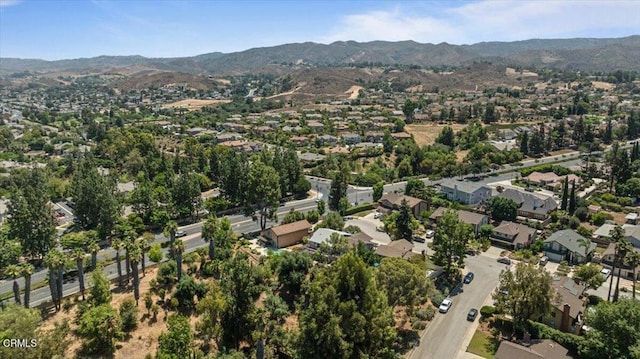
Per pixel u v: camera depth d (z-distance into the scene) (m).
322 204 125.06
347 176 153.38
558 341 63.50
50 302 75.62
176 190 121.12
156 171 159.12
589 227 111.00
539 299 64.50
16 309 56.78
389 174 168.62
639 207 126.50
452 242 84.62
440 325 70.56
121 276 80.81
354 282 57.38
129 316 67.81
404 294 68.50
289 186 146.38
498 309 68.94
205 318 64.25
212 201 127.44
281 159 149.50
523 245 99.81
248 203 117.81
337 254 87.69
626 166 141.50
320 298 56.62
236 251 95.75
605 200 131.88
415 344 65.56
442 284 82.94
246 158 152.00
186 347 59.56
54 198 143.12
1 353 47.41
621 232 74.62
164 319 70.56
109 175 146.38
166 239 106.44
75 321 68.56
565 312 66.81
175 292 75.38
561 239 97.19
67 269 84.62
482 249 100.06
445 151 190.00
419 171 175.62
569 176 157.38
